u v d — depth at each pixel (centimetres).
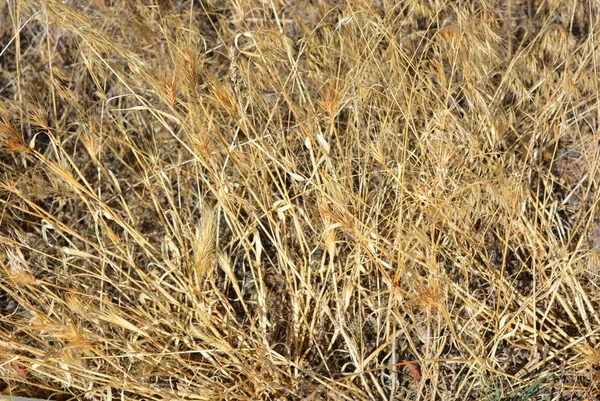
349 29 275
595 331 223
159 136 295
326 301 238
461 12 273
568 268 235
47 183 280
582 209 270
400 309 249
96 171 297
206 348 240
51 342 251
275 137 279
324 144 216
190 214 268
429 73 277
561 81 260
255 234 238
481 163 247
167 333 230
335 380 226
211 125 224
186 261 245
